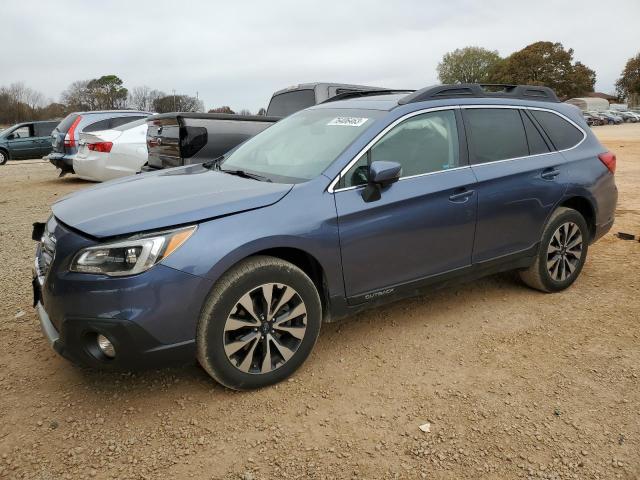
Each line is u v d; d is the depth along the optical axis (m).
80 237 2.86
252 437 2.83
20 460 2.64
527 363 3.60
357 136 3.64
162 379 3.37
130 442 2.79
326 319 3.51
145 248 2.78
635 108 95.25
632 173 12.80
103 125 12.40
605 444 2.79
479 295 4.77
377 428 2.91
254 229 3.04
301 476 2.56
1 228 7.73
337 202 3.38
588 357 3.68
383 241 3.55
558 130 4.74
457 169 3.97
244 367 3.13
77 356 2.90
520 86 4.72
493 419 2.99
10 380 3.35
